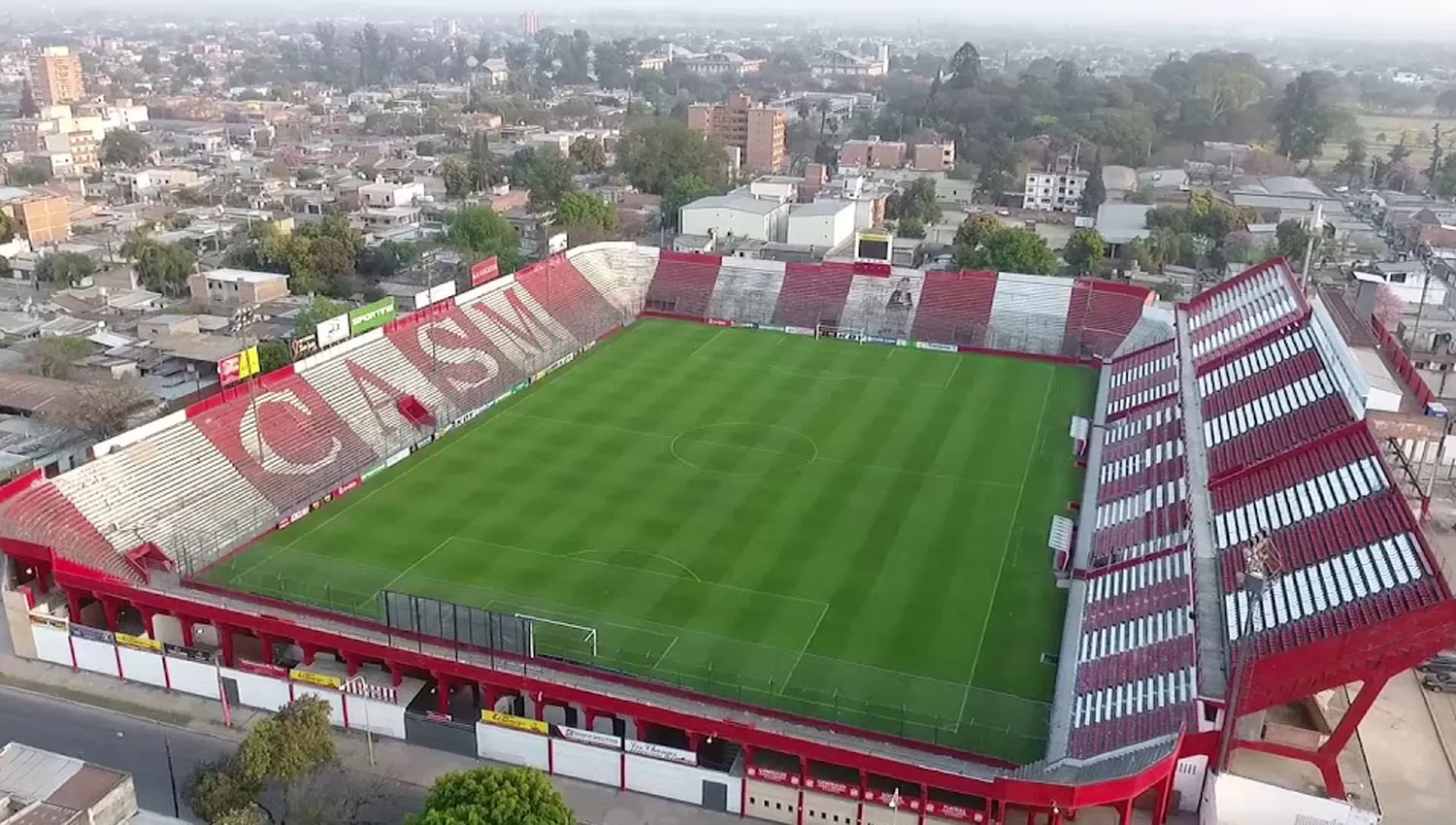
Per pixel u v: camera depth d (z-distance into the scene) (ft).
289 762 148.87
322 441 270.87
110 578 201.98
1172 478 239.50
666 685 179.01
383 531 237.86
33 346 369.91
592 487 262.06
